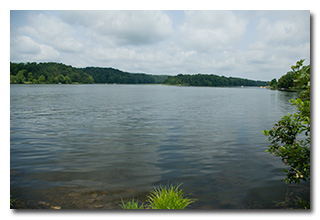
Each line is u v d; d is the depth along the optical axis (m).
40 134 11.43
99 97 43.91
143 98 42.84
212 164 7.23
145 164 7.23
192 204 4.86
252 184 5.80
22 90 65.12
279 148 5.20
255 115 19.39
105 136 11.07
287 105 29.89
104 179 6.12
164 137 10.91
